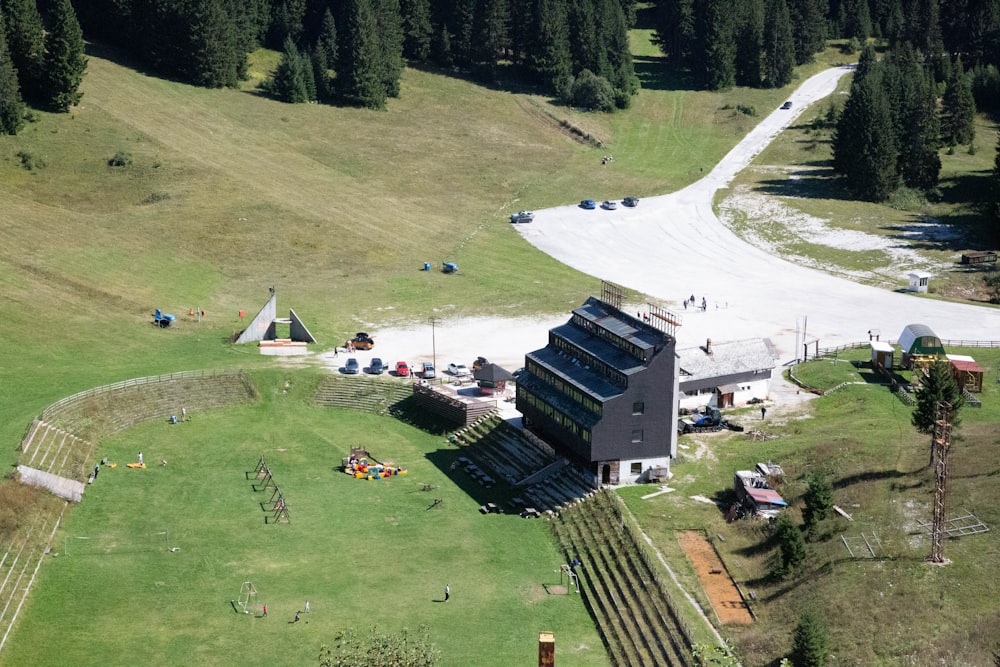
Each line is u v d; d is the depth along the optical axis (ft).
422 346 602.85
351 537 419.74
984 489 380.99
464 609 369.91
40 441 462.60
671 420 432.25
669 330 604.08
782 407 499.51
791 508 397.60
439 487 461.37
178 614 367.25
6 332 577.43
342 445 504.43
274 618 364.99
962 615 321.11
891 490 392.68
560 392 461.37
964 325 609.01
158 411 526.16
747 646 325.62
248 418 530.68
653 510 409.90
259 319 606.14
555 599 376.68
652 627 345.51
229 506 442.09
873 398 495.41
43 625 358.23
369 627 358.02
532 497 448.24
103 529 420.36
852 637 318.24
